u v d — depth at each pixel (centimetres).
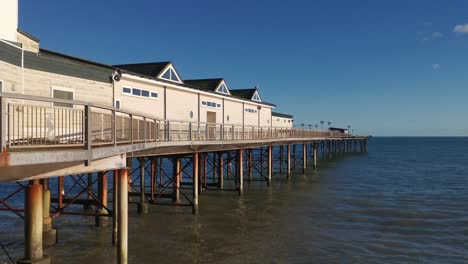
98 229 1459
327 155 6219
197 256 1220
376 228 1619
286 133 3066
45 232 1267
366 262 1216
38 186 909
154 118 1177
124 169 878
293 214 1842
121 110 817
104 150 725
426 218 1811
